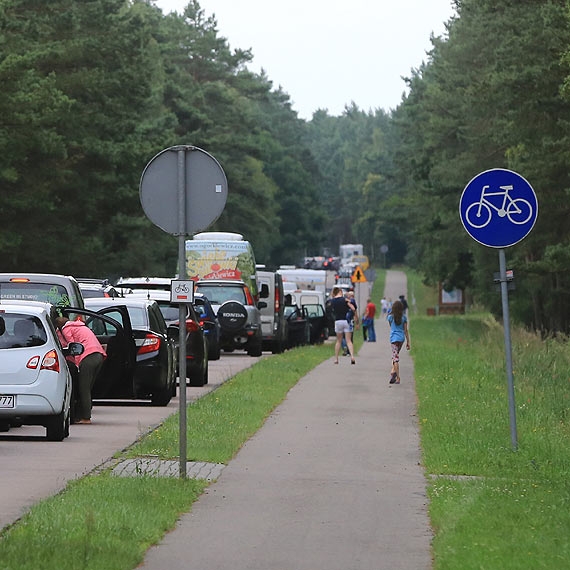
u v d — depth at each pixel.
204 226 41.59
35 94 148.00
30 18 169.50
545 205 146.00
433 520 34.25
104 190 184.88
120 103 187.25
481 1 153.25
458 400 69.75
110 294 82.50
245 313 128.38
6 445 51.81
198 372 85.69
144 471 41.59
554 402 68.00
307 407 70.75
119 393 64.56
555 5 135.75
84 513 32.91
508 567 27.41
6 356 53.59
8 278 66.75
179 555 29.56
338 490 40.22
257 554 29.77
